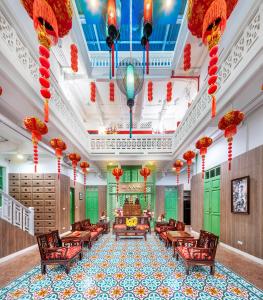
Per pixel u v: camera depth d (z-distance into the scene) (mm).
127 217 10258
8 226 6246
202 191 9812
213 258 4750
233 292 3930
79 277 4668
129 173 12602
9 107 4504
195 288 4102
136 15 7188
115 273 4895
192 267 5234
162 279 4531
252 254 5797
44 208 9633
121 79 5688
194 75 8945
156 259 5949
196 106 6465
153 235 9750
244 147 6453
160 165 12273
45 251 4879
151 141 9945
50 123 5465
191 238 6133
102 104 12297
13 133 6355
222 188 7770
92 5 4621
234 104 4555
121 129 14047
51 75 5160
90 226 9125
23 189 9695
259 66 3264
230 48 4188
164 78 9031
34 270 5129
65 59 8078
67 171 11078
